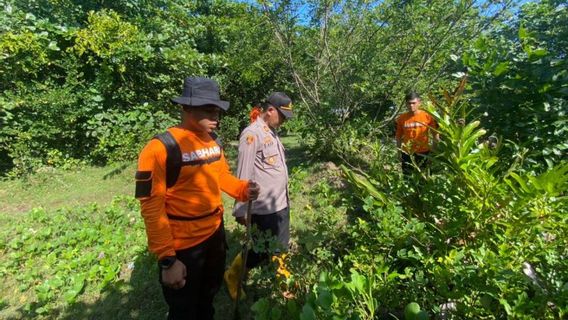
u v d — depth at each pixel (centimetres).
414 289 214
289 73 802
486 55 343
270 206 307
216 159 232
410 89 670
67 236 437
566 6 459
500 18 599
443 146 247
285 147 947
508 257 203
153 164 197
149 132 775
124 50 775
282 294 242
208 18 1079
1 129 695
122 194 609
